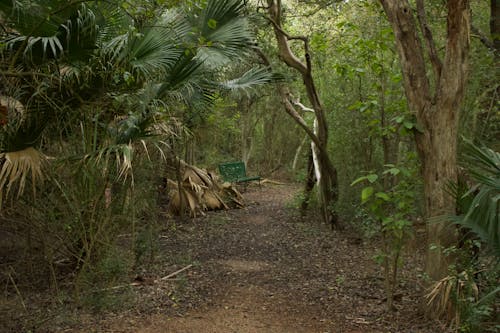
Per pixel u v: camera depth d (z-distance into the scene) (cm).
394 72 643
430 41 469
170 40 548
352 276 626
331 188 941
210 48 610
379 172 812
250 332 439
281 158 2000
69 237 534
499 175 355
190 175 1184
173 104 582
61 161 469
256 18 704
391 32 560
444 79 444
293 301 528
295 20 1146
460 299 405
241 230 959
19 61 476
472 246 441
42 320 443
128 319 461
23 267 564
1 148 444
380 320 462
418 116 462
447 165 444
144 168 618
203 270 656
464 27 432
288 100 967
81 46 468
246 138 1841
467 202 407
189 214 1079
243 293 557
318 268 675
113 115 555
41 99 475
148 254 701
